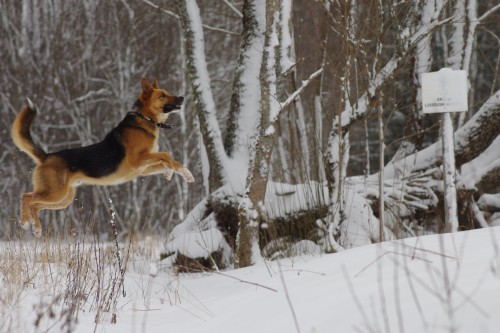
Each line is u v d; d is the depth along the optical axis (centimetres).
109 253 824
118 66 2472
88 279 696
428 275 429
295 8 1474
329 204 920
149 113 867
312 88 1228
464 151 1104
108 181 851
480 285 382
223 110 2425
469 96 1712
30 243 875
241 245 876
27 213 822
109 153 847
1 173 2447
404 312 371
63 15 2675
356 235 943
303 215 1005
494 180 1069
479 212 1038
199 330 480
